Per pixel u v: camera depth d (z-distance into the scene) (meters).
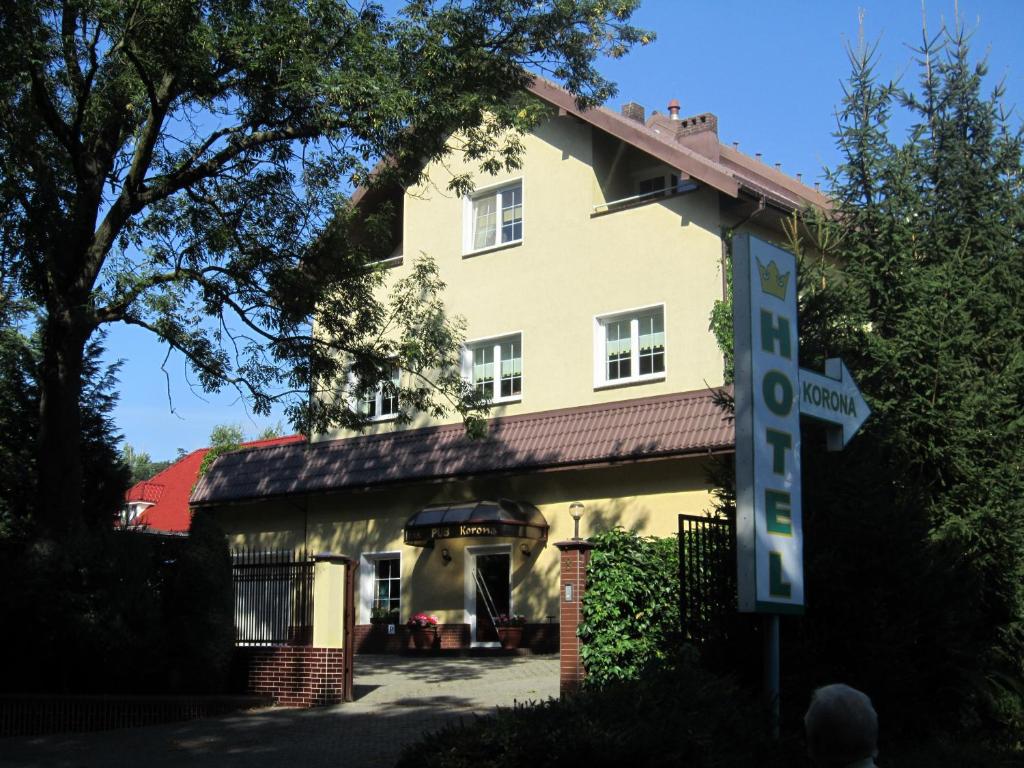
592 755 7.82
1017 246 15.14
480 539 23.72
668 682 9.29
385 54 16.33
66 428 16.30
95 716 14.45
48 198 16.23
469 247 25.36
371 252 18.83
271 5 16.11
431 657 22.55
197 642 15.76
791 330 10.64
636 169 23.92
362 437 25.95
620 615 14.83
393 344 18.94
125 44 15.32
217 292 17.42
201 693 15.76
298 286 17.55
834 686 4.64
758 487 9.97
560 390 23.09
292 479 26.47
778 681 10.06
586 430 21.83
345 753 12.00
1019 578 12.84
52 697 14.26
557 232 23.67
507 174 24.69
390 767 11.02
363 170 17.62
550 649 22.02
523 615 22.55
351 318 19.03
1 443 20.55
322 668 15.78
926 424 12.97
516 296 24.12
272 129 16.97
